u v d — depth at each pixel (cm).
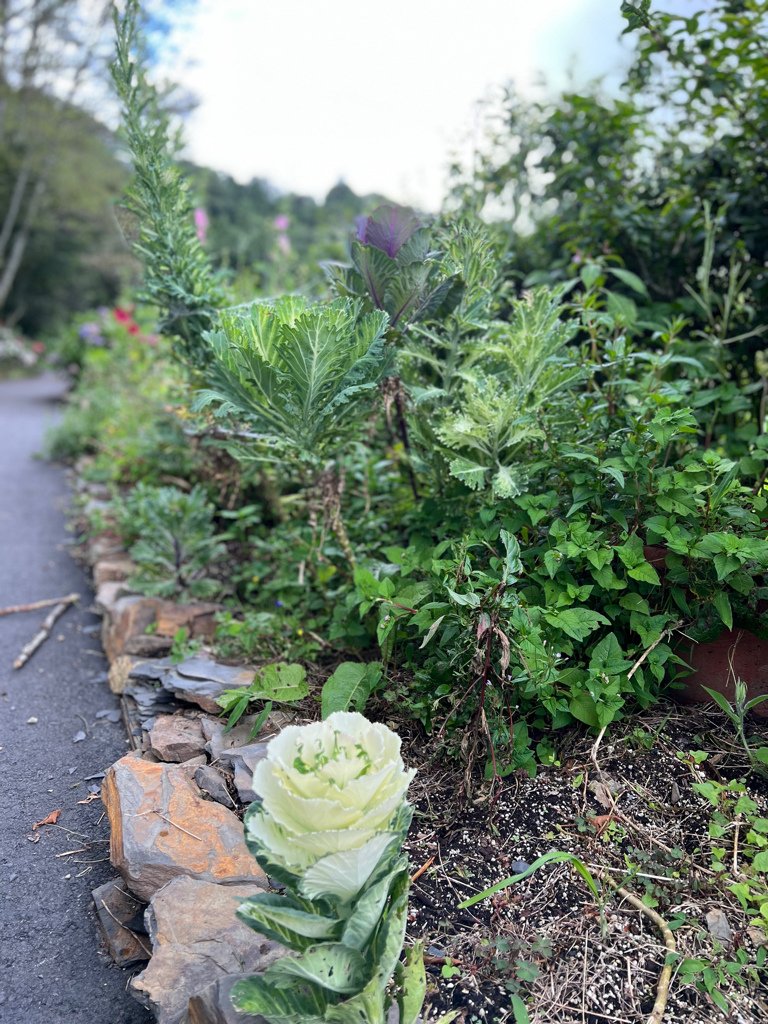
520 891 177
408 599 224
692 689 218
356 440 287
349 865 123
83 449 738
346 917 133
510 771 198
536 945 162
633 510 222
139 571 373
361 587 231
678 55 328
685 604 209
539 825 191
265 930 132
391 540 310
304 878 123
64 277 2588
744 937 163
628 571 205
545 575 219
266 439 264
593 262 351
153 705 261
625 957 161
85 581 427
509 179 422
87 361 987
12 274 2238
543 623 208
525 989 155
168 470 497
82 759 259
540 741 210
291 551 330
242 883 179
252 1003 129
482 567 235
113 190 2311
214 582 349
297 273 692
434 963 162
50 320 2592
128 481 546
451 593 193
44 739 271
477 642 187
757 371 354
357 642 262
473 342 271
